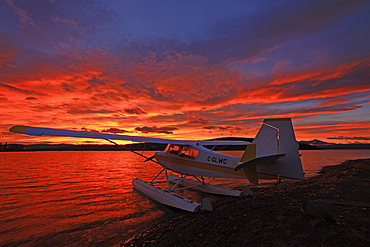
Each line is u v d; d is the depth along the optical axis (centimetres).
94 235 589
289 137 618
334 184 892
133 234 582
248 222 490
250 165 644
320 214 424
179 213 741
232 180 1592
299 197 684
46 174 2384
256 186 1334
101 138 747
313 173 2056
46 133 659
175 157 934
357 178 1030
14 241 558
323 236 354
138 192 1180
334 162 3775
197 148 876
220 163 805
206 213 680
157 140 874
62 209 873
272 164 637
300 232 382
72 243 541
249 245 368
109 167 3497
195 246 411
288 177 607
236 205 706
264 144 650
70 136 688
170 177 1269
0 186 1549
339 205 523
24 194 1231
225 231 461
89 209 861
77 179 1905
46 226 670
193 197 992
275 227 423
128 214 770
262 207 602
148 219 707
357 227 371
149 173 2406
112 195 1135
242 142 1061
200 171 851
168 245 446
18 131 651
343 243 324
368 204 504
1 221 723
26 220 732
